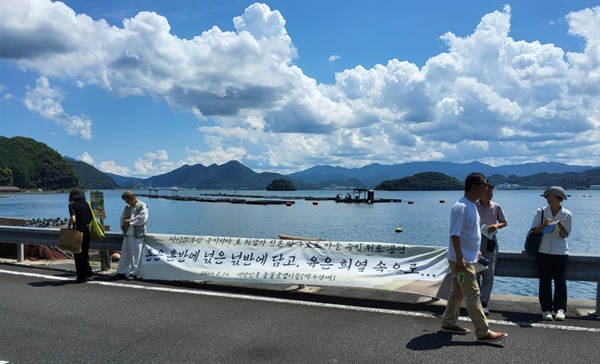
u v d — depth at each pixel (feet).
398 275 23.58
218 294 24.63
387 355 15.97
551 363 15.30
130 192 29.07
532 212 192.44
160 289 25.84
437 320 20.11
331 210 218.79
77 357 15.75
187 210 220.02
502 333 17.19
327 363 15.28
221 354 16.02
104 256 31.58
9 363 15.24
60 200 370.94
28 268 32.65
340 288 26.43
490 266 21.27
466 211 17.81
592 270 21.07
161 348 16.57
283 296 24.36
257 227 128.77
